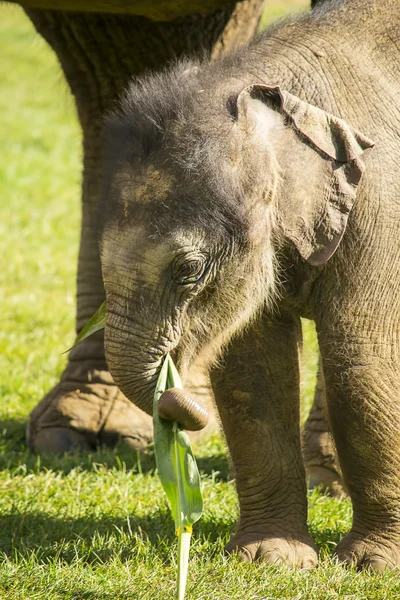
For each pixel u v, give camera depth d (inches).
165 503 383.2
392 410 315.0
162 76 320.2
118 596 289.4
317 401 428.5
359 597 294.4
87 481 414.0
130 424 468.8
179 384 291.4
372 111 313.1
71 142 1245.1
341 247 309.0
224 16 434.6
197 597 288.2
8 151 1176.2
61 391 474.9
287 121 302.5
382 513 322.7
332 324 315.0
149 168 292.8
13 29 1919.3
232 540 337.4
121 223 291.7
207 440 471.2
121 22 425.7
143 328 292.5
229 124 296.7
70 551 326.3
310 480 424.2
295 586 300.4
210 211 291.4
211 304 307.3
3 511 370.9
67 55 450.9
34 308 669.9
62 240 864.3
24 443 474.9
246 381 338.3
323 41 325.7
